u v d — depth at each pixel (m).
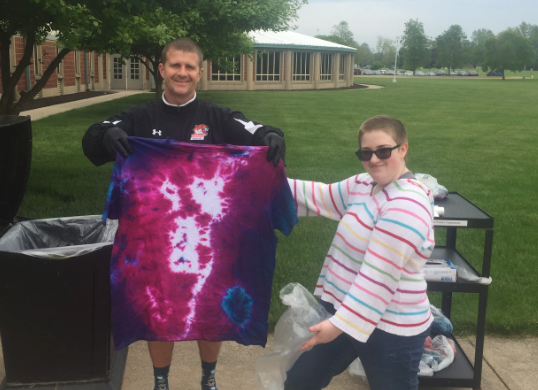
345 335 2.38
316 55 43.44
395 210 2.16
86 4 6.36
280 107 23.20
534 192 8.41
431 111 22.69
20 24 6.69
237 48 17.53
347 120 18.34
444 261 3.25
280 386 2.51
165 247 2.59
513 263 5.26
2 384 3.06
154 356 2.83
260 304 2.69
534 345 3.81
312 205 2.66
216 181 2.58
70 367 3.07
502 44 85.94
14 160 3.19
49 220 3.38
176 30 7.26
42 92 24.97
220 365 3.52
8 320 2.94
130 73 36.00
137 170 2.53
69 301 2.96
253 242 2.64
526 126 17.62
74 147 10.98
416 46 112.19
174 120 2.78
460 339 3.88
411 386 2.34
